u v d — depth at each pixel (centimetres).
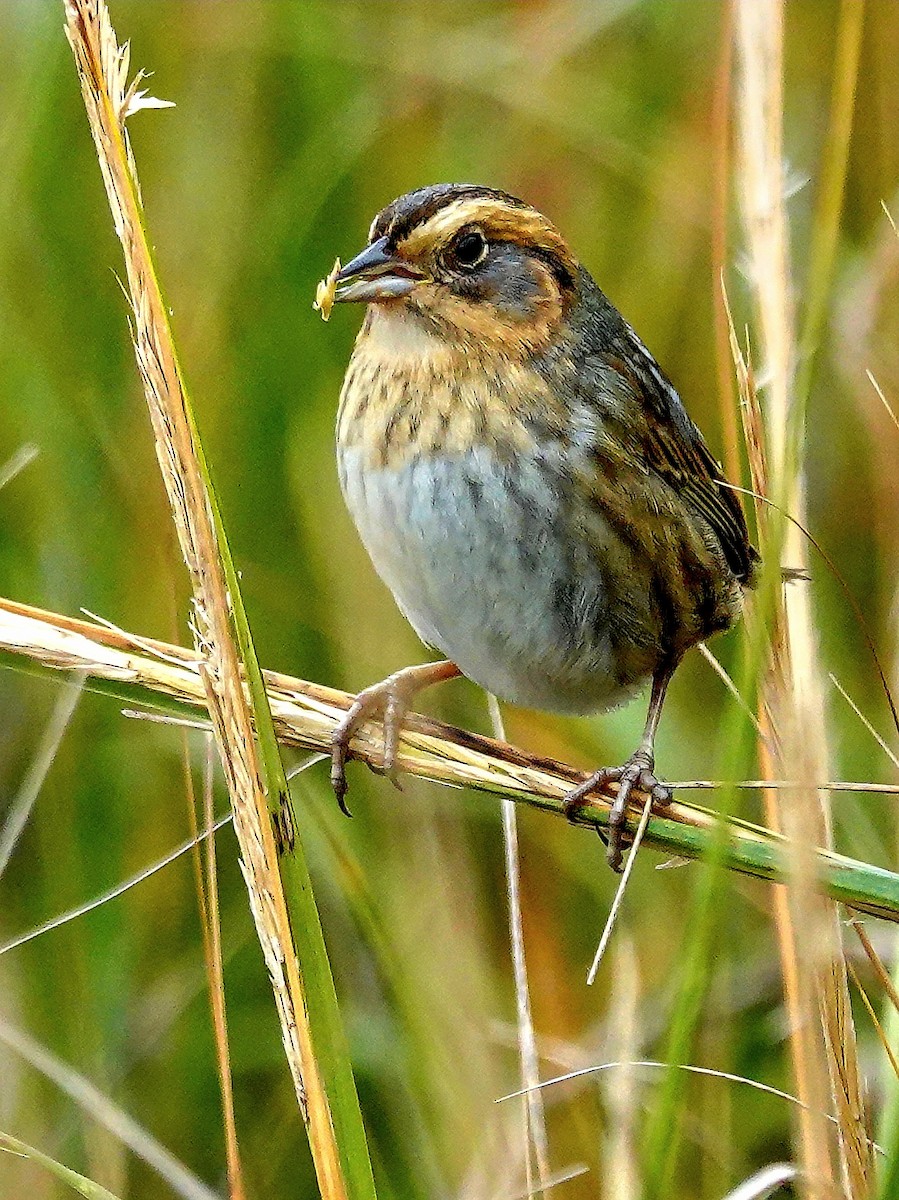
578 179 1123
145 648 650
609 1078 805
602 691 871
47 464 974
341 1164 554
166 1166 757
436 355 793
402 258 795
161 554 964
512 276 805
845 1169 648
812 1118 651
